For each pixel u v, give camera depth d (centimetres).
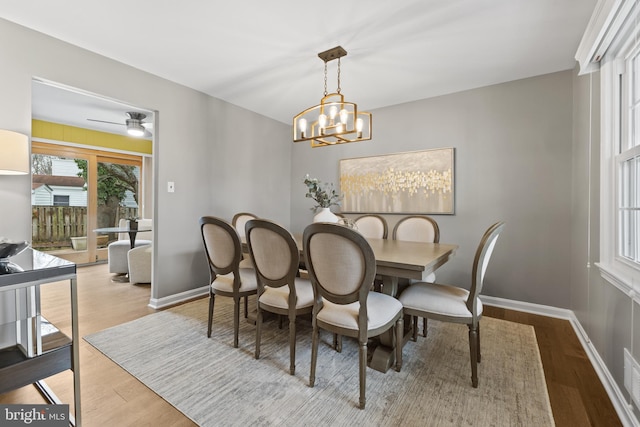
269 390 161
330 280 154
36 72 215
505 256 298
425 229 279
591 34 170
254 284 219
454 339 224
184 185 316
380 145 377
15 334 139
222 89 327
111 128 500
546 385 168
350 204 400
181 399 153
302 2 186
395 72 280
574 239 257
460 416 142
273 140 436
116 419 139
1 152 175
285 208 461
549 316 275
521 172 291
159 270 293
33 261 133
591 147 210
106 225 530
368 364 186
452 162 325
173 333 231
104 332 232
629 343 140
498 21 204
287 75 290
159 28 214
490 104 307
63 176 479
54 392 158
